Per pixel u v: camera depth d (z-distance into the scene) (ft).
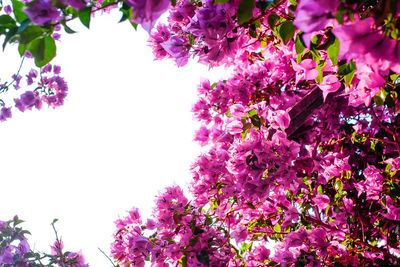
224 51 6.92
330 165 12.94
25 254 11.91
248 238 13.73
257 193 9.86
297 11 3.76
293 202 13.29
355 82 6.67
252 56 13.96
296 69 6.74
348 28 3.71
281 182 10.03
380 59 3.82
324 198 12.25
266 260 12.80
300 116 10.98
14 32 4.98
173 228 11.21
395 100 6.86
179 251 10.41
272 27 7.06
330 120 13.48
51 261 12.10
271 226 13.39
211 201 12.41
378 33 3.73
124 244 11.86
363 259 11.96
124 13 5.01
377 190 12.09
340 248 11.55
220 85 13.82
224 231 11.59
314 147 12.97
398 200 11.65
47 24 4.67
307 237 11.23
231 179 11.39
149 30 4.37
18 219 12.05
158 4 4.28
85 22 4.66
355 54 3.80
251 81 13.26
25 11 4.41
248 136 10.34
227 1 5.63
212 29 6.22
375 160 13.62
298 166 12.66
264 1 5.77
